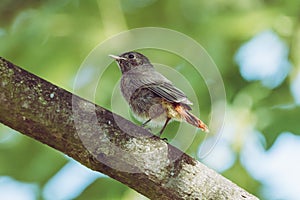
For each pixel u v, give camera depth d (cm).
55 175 1153
